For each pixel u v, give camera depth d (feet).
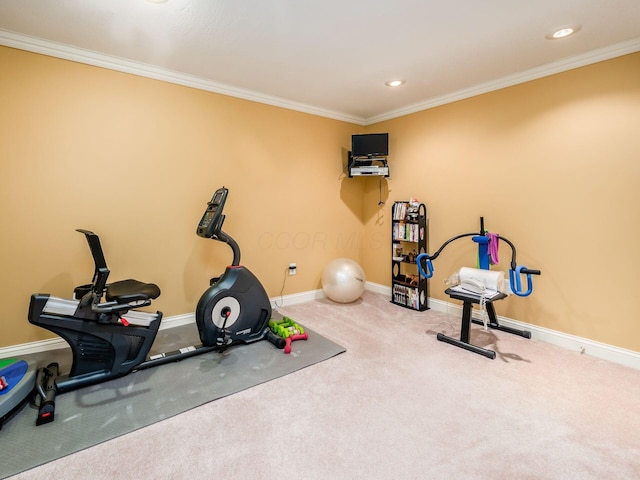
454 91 11.12
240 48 8.13
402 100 12.11
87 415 5.93
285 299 12.75
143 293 7.16
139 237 9.46
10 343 8.05
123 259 9.26
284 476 4.69
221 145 10.73
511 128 9.82
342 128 13.96
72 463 4.85
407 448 5.24
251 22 6.95
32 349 8.29
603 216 8.18
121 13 6.62
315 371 7.65
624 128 7.75
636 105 7.55
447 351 8.71
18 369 6.47
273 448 5.23
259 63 9.00
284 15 6.69
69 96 8.24
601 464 4.91
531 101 9.34
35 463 4.81
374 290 14.85
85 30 7.31
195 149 10.23
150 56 8.63
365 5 6.33
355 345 9.08
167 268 10.00
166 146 9.72
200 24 7.06
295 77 9.98
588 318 8.57
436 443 5.35
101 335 6.87
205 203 10.54
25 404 6.17
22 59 7.66
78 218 8.57
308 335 9.72
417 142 12.60
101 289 6.89
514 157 9.80
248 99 11.18
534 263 9.53
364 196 15.11
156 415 5.98
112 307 6.81
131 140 9.15
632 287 7.84
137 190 9.34
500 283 8.87
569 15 6.67
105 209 8.91
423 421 5.89
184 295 10.38
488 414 6.08
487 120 10.39
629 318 7.92
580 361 8.17
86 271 8.79
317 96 11.71
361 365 7.94
